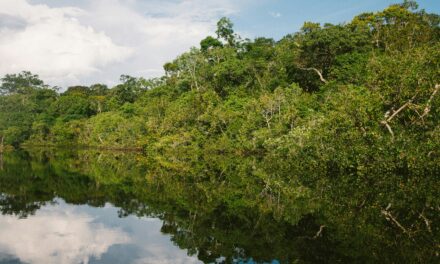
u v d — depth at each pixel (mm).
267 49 74125
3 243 11531
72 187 23609
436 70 23547
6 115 88062
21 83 120250
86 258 10172
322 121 28969
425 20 57906
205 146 53812
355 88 37812
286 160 36062
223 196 20109
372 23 57969
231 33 81750
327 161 27531
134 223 14258
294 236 12094
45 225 13844
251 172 31219
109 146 75438
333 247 10812
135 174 30906
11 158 49812
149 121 63688
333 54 53562
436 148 22547
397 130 24953
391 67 25219
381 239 11414
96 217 15266
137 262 9891
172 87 81125
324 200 17844
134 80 98875
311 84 59062
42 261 9914
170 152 55875
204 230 13203
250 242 11609
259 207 16953
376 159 23719
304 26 55875
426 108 23484
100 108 99375
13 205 17719
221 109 55125
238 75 65250
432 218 13758
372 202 16688
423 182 21406
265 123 48281
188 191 21891
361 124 25406
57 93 117500
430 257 9789
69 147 83188
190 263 9797
